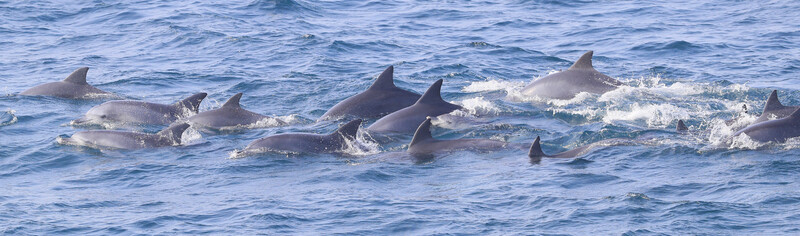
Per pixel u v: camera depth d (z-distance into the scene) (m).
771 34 84.00
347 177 39.62
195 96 54.97
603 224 32.06
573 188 36.75
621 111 53.25
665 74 67.44
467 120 51.06
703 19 94.31
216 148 46.12
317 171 40.94
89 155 44.66
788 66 69.12
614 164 40.50
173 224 33.22
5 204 36.06
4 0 103.69
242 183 39.28
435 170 40.53
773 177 37.41
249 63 72.81
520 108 55.38
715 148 42.62
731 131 46.19
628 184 37.12
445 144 44.38
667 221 32.16
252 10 99.75
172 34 85.44
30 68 71.44
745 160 40.31
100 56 76.62
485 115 53.06
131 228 32.81
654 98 57.09
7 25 90.94
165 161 43.41
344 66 71.19
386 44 81.19
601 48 79.19
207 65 72.12
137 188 38.88
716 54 75.06
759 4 102.88
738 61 71.81
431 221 33.00
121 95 61.31
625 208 33.66
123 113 53.16
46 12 98.25
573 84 58.66
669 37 82.94
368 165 41.69
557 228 31.83
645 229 31.36
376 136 48.03
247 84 64.50
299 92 61.88
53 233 32.25
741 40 81.31
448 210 34.28
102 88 63.75
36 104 57.22
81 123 52.22
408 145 46.31
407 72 69.00
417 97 54.97
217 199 36.69
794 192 35.06
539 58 75.62
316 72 68.69
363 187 38.00
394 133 48.97
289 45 79.69
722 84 62.66
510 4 105.81
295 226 32.75
